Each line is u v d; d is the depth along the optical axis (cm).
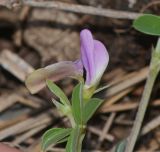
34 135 19
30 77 12
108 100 20
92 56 12
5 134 19
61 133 12
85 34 11
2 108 20
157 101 20
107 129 19
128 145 14
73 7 18
